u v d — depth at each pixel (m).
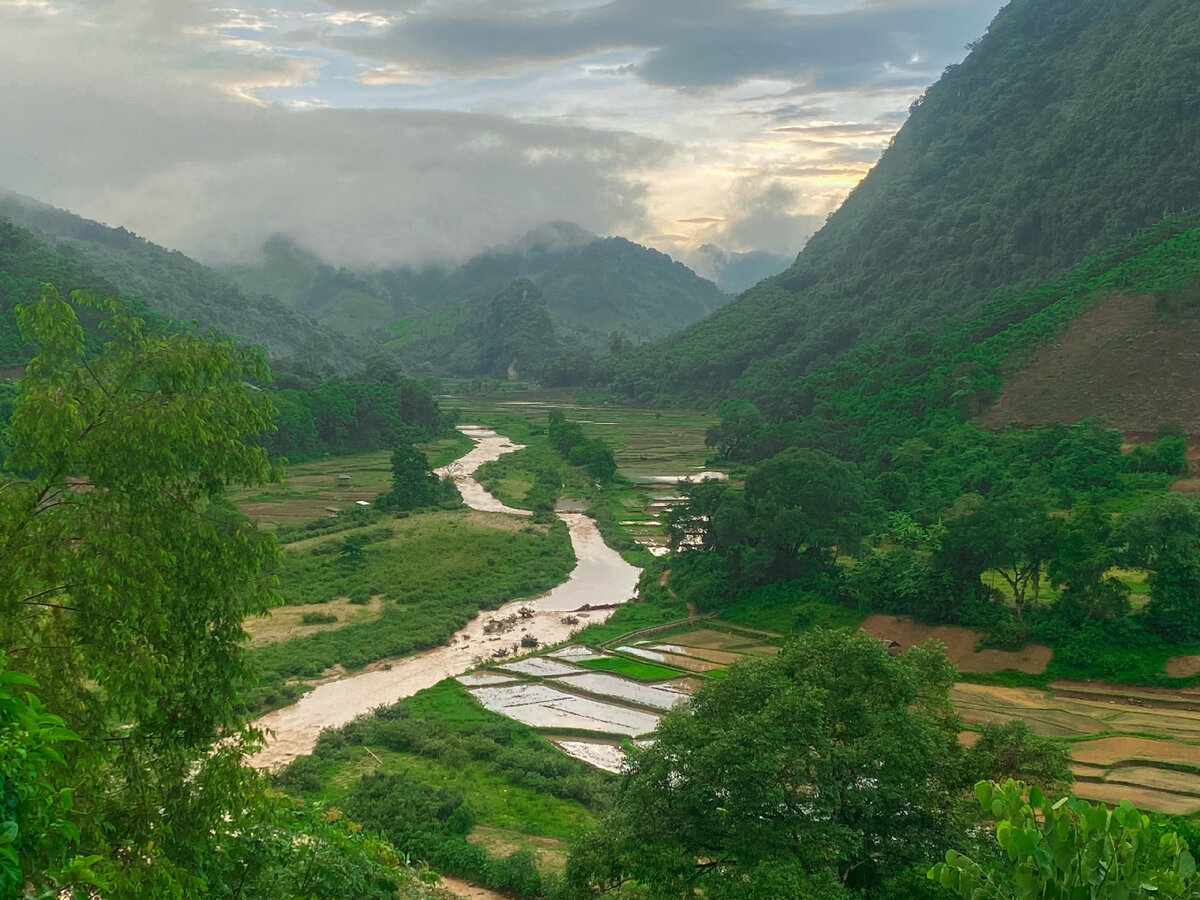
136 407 16.61
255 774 18.11
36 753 10.17
